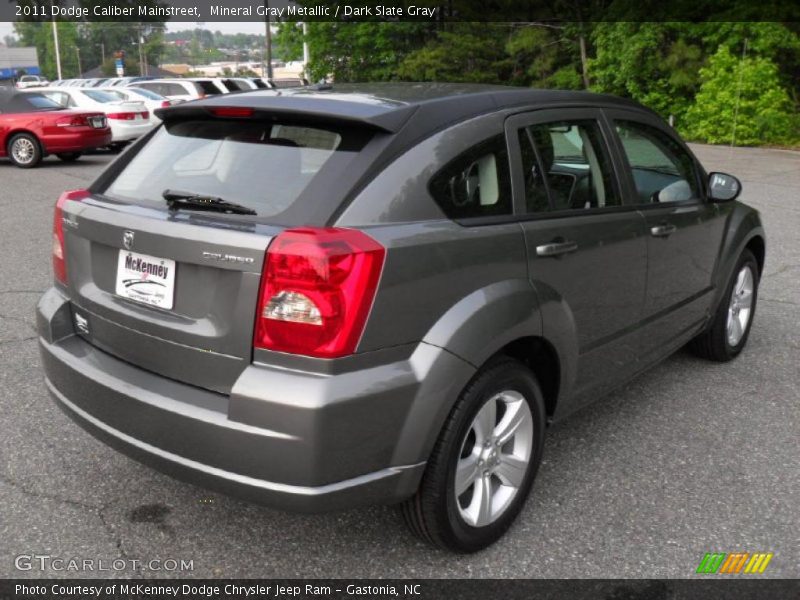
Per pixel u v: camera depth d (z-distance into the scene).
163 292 2.60
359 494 2.44
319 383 2.31
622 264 3.43
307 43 35.16
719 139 22.56
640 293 3.63
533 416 3.00
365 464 2.43
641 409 4.21
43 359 3.08
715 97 22.81
